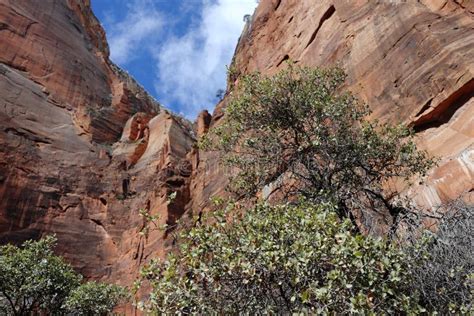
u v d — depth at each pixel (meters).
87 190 35.62
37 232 30.41
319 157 9.40
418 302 5.34
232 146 10.63
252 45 39.25
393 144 9.75
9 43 43.19
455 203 8.09
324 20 27.94
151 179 37.12
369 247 5.04
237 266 5.01
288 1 35.41
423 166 10.07
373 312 4.52
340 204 8.34
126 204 35.84
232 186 10.49
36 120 37.94
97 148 40.97
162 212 31.08
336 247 4.86
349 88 20.23
